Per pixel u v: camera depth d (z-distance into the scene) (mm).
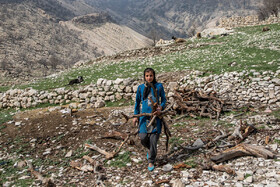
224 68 12023
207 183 3861
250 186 3607
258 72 10102
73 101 12086
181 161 4809
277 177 3650
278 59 11898
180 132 6453
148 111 4637
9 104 13555
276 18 33656
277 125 5715
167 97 9906
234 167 4230
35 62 166625
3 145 6789
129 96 11180
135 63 20547
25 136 7207
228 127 6277
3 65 118188
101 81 12141
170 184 4016
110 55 27906
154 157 4617
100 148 5910
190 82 11211
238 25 37188
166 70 14195
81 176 4781
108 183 4363
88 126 7449
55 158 5789
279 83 8797
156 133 4586
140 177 4418
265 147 4598
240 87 9523
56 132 7254
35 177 4949
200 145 5340
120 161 5152
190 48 23344
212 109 7699
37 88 15320
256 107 7871
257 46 17719
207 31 31297
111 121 7930
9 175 5176
